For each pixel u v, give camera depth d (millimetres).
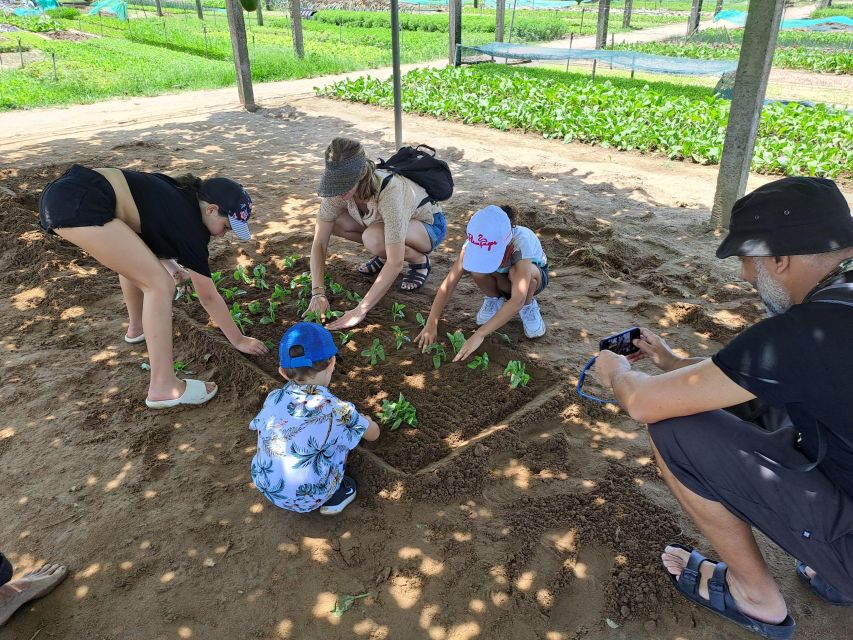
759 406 2523
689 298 4871
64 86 14070
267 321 4570
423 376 3996
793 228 1882
